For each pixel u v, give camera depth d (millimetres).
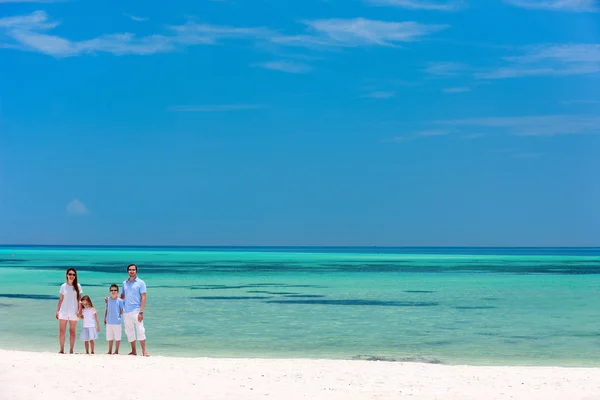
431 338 20875
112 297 15969
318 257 135875
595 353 18188
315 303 32500
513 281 51406
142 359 14734
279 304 31906
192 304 31766
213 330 22484
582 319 26078
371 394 11477
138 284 15852
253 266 81812
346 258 127375
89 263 87062
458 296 37000
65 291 15852
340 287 44062
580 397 11391
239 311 28641
